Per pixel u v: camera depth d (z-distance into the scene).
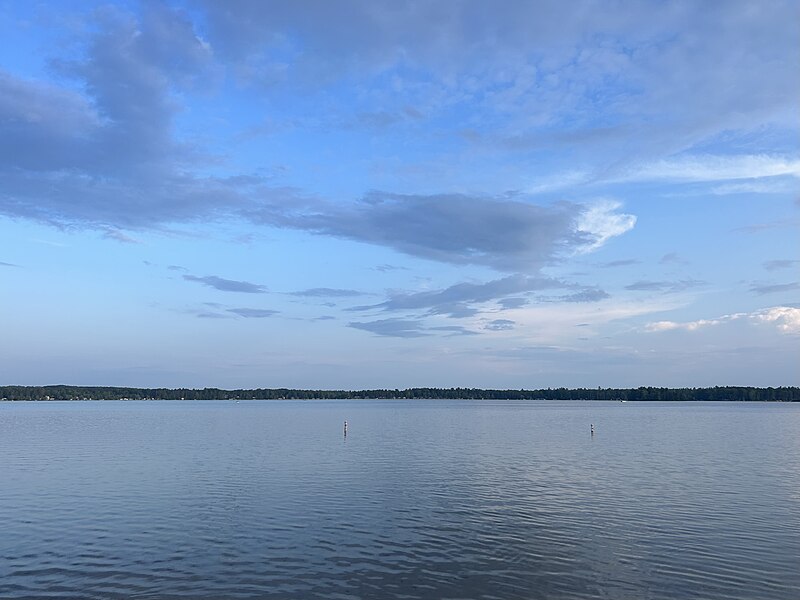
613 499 40.19
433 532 31.55
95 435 96.44
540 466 56.97
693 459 63.38
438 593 23.25
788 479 48.94
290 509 37.00
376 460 61.53
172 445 78.31
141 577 24.89
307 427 118.50
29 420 149.50
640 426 124.00
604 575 25.14
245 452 69.31
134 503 38.91
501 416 175.38
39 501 39.69
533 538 30.47
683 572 25.45
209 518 34.62
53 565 26.34
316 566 26.22
